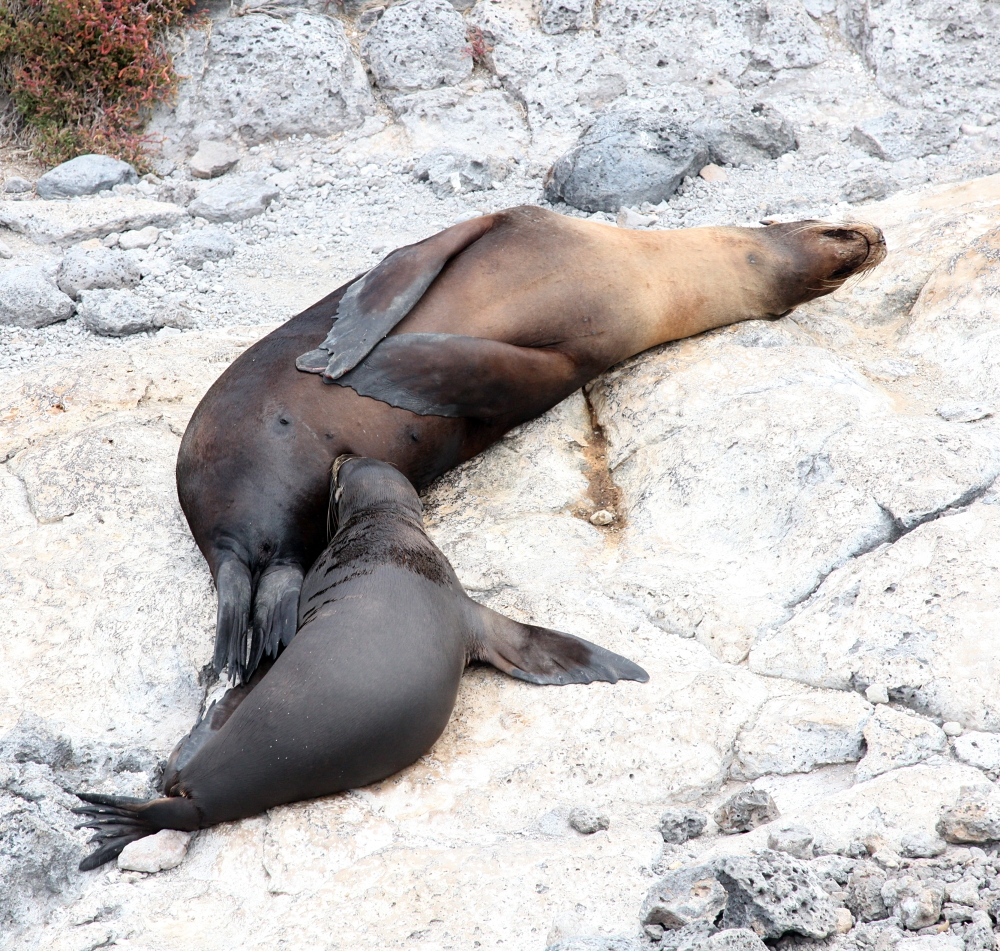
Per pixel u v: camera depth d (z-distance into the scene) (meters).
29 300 34.62
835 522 18.73
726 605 18.12
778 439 20.59
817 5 47.34
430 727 15.59
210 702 17.33
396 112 45.75
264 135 45.28
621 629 18.23
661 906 12.22
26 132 46.34
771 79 45.41
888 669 16.19
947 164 40.19
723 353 23.77
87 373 25.42
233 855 14.91
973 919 11.73
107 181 42.38
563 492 21.73
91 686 17.92
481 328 21.88
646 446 22.11
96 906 14.12
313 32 46.00
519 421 23.05
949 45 44.38
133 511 21.19
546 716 16.64
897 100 43.97
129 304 34.50
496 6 47.56
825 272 25.08
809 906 11.81
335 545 17.86
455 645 16.50
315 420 20.08
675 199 39.91
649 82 45.28
